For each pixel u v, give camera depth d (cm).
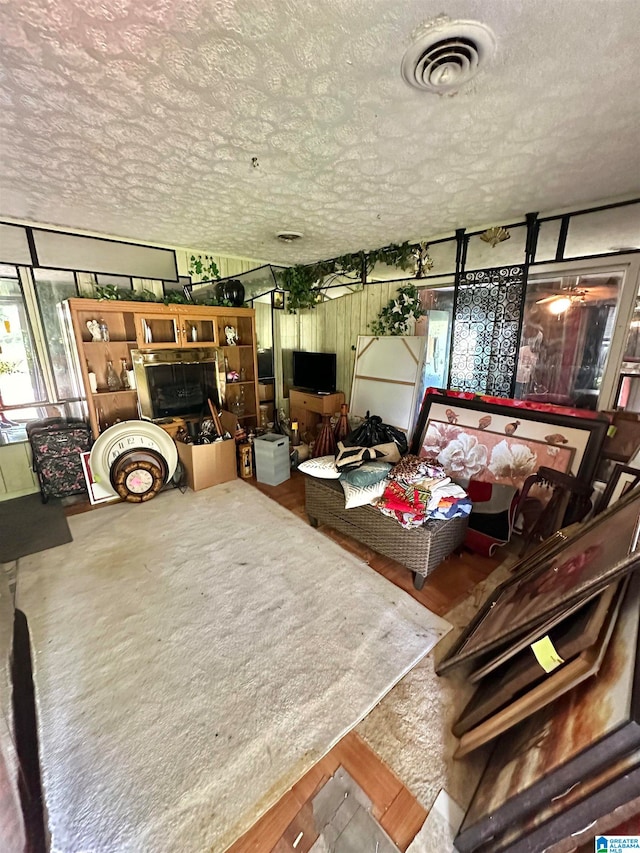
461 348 329
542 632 128
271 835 114
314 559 253
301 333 497
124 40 104
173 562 249
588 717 96
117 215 273
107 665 172
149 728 144
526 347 291
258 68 117
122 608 207
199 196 232
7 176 202
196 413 405
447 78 121
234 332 439
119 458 330
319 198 235
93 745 138
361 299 410
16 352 320
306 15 97
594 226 245
